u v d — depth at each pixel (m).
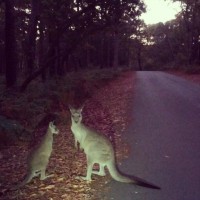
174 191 6.68
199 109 16.11
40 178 7.15
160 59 104.62
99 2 21.14
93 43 57.72
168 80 36.62
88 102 18.25
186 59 59.69
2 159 8.63
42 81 22.72
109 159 6.85
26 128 11.14
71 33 22.89
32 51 23.55
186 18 55.06
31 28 23.53
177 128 12.13
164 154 9.04
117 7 21.48
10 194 6.53
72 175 7.41
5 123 10.28
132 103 18.53
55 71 28.47
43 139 7.13
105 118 14.28
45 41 38.62
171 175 7.52
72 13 21.55
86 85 21.86
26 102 13.86
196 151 9.26
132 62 113.06
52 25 21.62
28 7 25.11
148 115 14.84
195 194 6.54
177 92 23.55
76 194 6.51
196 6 50.59
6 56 18.83
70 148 9.38
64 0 20.78
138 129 12.09
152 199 6.33
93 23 22.44
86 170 7.72
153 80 37.22
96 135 7.10
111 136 11.12
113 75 39.50
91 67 55.56
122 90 25.69
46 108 13.71
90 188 6.79
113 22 22.56
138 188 6.80
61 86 18.94
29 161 6.94
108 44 62.91
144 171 7.79
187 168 7.95
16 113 12.06
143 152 9.25
